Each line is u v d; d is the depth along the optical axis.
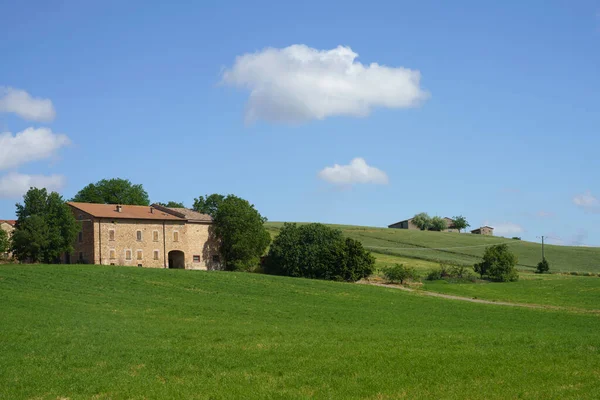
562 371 26.70
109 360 27.94
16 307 43.88
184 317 45.44
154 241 106.75
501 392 23.05
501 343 34.78
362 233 184.50
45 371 25.62
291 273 107.88
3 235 96.88
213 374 25.78
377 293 77.31
